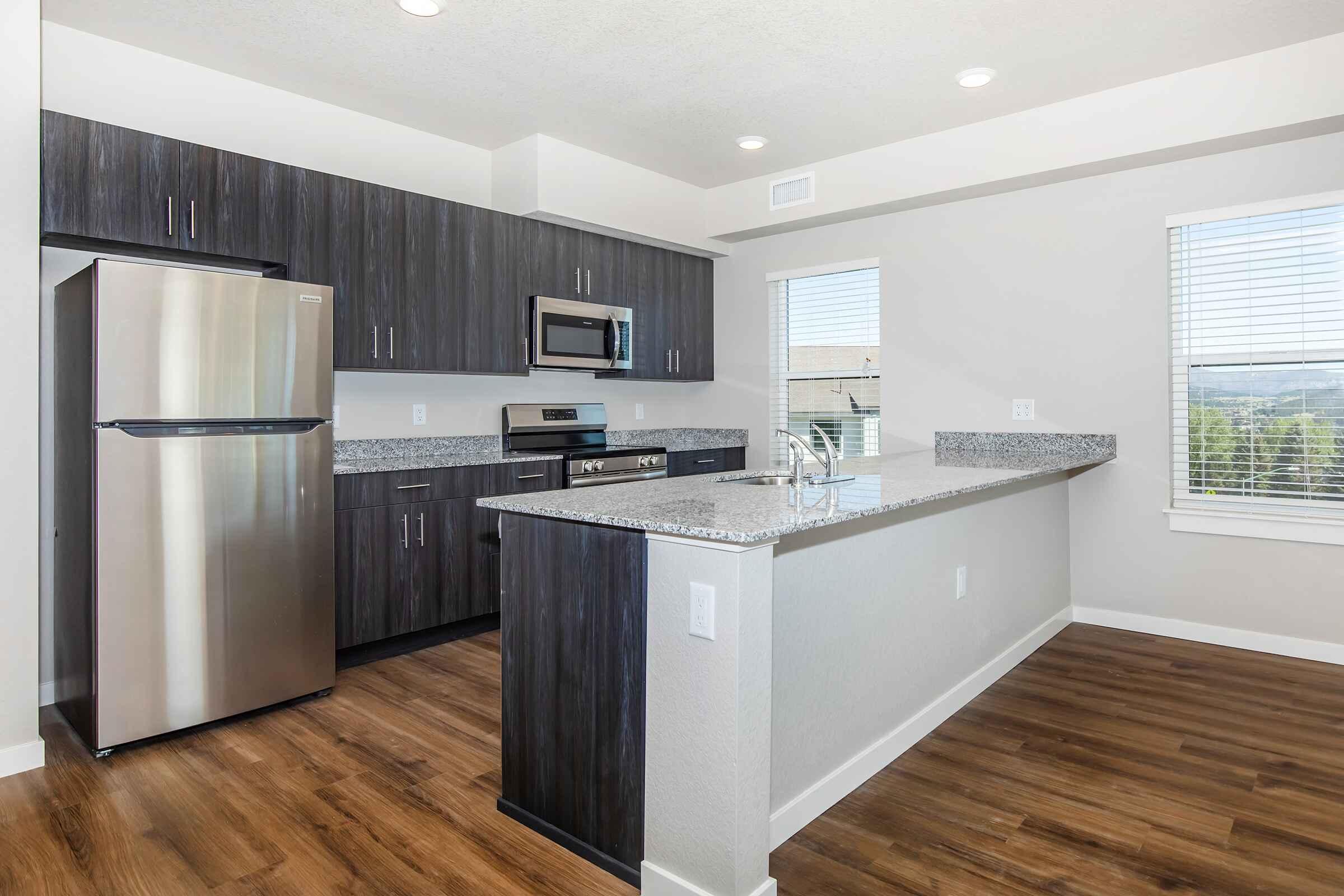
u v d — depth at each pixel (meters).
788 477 2.91
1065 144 3.61
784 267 4.95
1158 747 2.49
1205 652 3.45
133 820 2.06
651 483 2.65
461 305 3.87
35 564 2.37
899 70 3.25
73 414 2.55
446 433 4.21
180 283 2.50
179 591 2.54
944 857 1.89
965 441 4.21
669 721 1.74
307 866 1.86
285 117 3.48
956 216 4.21
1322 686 3.01
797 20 2.84
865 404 4.66
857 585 2.26
